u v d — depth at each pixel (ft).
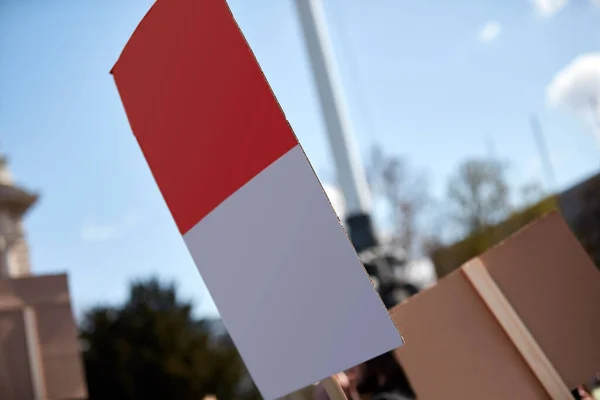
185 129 5.17
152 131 5.47
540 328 5.50
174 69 5.14
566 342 5.46
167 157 5.40
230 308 5.15
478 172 55.57
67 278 9.86
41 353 9.46
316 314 4.57
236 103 4.76
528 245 5.66
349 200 26.99
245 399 44.86
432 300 5.88
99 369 41.75
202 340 44.04
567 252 5.61
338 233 4.37
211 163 5.06
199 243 5.31
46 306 9.64
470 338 5.71
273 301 4.84
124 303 44.27
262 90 4.56
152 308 43.86
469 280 5.75
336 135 27.63
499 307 5.57
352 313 4.39
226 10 4.66
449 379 5.76
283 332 4.82
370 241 19.13
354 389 6.96
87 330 42.65
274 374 4.92
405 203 59.00
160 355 42.34
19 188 48.11
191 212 5.32
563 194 18.57
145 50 5.36
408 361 5.92
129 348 41.88
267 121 4.59
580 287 5.55
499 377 5.57
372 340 4.30
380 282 16.10
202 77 4.93
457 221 55.83
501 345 5.60
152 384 42.01
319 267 4.51
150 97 5.41
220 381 43.32
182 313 44.70
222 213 5.08
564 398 5.32
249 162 4.79
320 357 4.59
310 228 4.51
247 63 4.60
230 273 5.09
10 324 9.37
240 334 5.10
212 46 4.81
